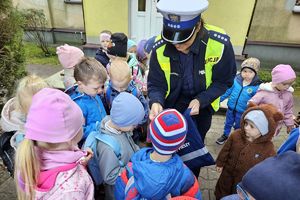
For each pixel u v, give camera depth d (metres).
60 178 1.16
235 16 5.52
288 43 6.64
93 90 1.94
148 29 6.23
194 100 1.80
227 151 2.12
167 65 1.83
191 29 1.57
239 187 1.11
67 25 8.23
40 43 7.54
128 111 1.64
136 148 1.87
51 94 1.20
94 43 6.43
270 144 1.96
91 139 1.75
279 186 0.91
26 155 1.13
